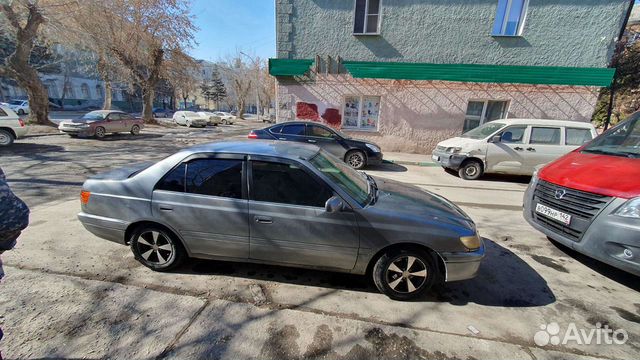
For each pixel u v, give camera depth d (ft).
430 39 29.78
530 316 7.59
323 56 31.27
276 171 8.18
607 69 27.63
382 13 29.66
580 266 10.17
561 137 22.27
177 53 66.95
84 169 22.41
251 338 6.52
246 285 8.51
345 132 33.35
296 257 8.24
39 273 8.55
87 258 9.50
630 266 7.92
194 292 8.08
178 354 6.00
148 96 70.79
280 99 32.81
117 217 8.77
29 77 44.96
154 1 57.98
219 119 97.45
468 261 7.75
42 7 41.73
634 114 11.31
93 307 7.27
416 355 6.23
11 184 17.98
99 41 50.78
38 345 6.05
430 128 32.30
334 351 6.26
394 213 7.84
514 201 18.07
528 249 11.41
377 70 29.94
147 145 37.83
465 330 7.02
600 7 27.40
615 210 8.29
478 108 31.91
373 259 8.14
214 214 8.17
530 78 28.68
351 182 8.94
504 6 28.37
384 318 7.34
